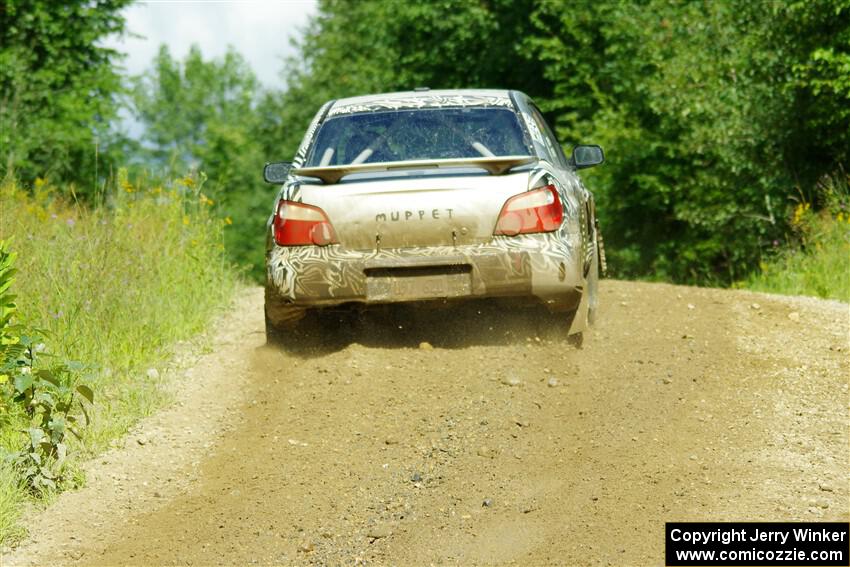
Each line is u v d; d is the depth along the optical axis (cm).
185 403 1165
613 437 977
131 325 1330
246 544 823
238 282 1869
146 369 1266
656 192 3272
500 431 1002
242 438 1052
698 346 1284
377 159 1221
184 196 1792
